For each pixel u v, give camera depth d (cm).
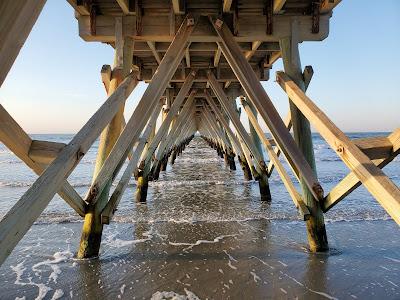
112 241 436
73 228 514
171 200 720
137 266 353
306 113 302
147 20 384
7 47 160
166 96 975
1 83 163
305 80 367
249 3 378
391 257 378
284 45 381
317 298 285
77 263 361
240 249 403
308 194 369
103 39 397
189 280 319
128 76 355
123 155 359
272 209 623
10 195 886
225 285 308
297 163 332
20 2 160
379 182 211
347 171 1433
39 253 398
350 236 462
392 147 260
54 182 208
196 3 385
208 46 571
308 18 383
